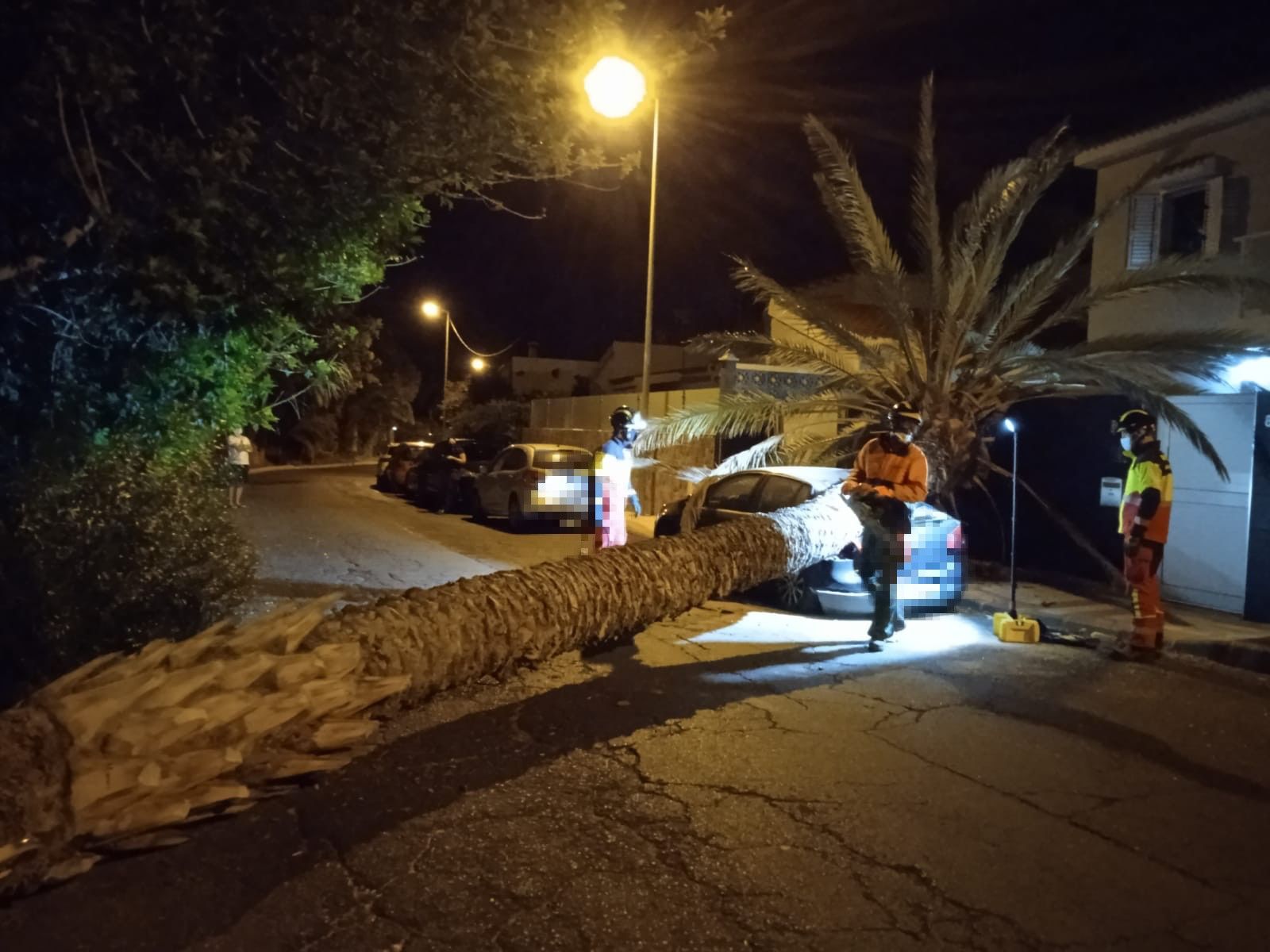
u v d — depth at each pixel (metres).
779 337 21.52
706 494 11.27
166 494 6.64
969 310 11.71
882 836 4.69
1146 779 5.49
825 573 9.50
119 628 6.03
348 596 10.54
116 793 4.05
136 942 3.73
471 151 6.21
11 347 5.52
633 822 4.80
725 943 3.76
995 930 3.88
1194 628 9.33
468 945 3.73
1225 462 10.30
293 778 5.10
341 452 48.88
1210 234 12.21
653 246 18.94
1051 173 11.36
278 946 3.72
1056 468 12.22
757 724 6.27
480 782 5.27
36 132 4.92
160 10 4.95
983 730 6.27
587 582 7.10
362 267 6.82
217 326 5.96
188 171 5.13
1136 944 3.80
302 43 5.45
